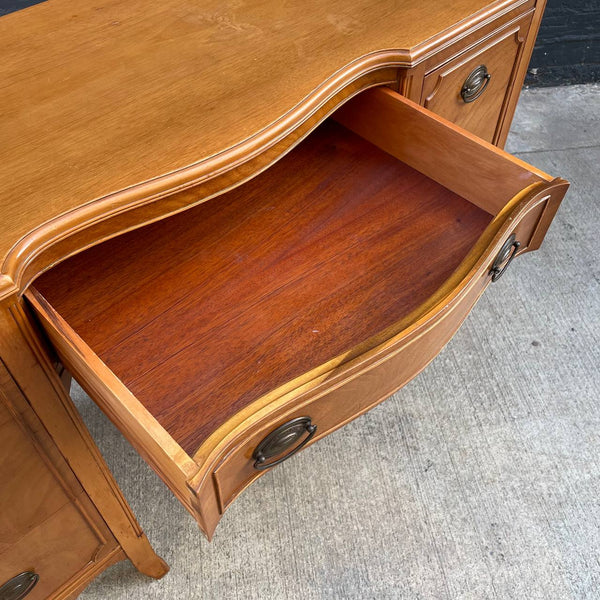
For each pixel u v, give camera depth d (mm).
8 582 784
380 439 1188
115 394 531
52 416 658
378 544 1064
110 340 726
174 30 802
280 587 1022
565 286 1421
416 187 879
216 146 647
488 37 912
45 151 641
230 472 581
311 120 726
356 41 787
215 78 727
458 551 1057
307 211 861
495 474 1144
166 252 815
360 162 915
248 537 1073
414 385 1261
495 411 1224
